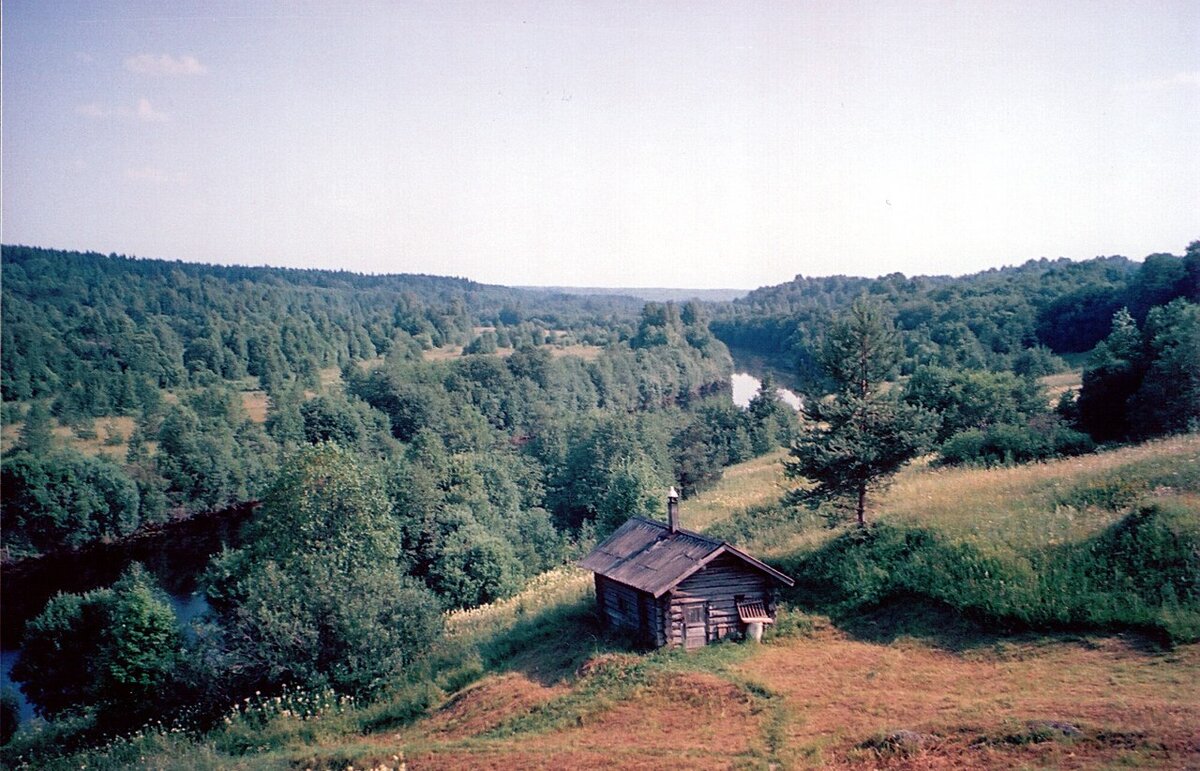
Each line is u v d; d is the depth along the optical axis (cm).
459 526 4634
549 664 2436
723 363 16488
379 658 2595
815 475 2794
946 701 1723
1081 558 2152
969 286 13825
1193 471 2459
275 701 2480
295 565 3148
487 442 9525
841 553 2714
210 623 3438
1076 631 1955
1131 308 8338
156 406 9756
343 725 2305
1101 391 4344
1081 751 1384
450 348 19450
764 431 8044
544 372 12600
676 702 1966
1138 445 3512
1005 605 2083
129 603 3055
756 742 1672
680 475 6938
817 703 1828
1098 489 2558
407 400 10188
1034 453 3847
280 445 8806
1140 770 1290
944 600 2234
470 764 1808
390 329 19150
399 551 4100
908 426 2703
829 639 2266
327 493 3728
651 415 8719
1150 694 1559
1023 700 1641
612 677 2170
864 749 1548
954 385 5275
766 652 2228
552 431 9038
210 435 8288
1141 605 1906
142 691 2886
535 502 7094
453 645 2805
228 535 7481
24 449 7344
